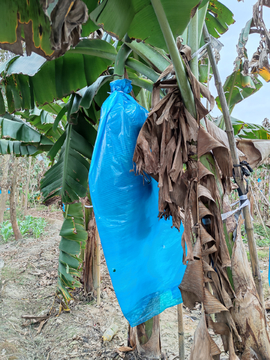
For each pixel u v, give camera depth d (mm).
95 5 1106
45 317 3283
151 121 1075
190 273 1136
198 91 1019
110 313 3441
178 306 1947
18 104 2156
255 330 1144
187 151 1139
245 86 2891
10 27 754
